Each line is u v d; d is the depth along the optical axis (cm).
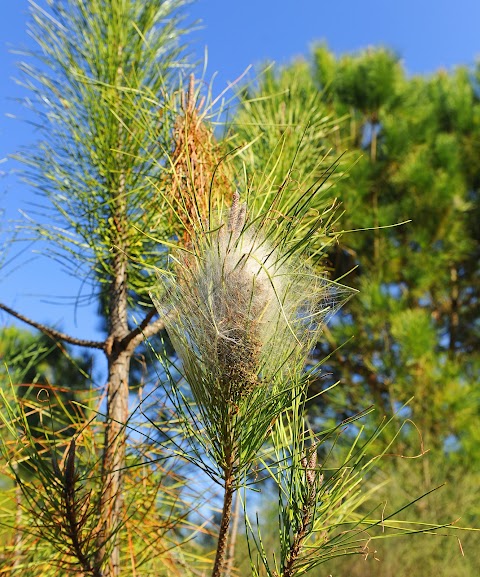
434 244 403
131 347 99
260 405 59
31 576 83
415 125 403
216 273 58
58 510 65
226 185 87
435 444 314
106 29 115
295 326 60
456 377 346
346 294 62
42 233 105
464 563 249
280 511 64
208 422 61
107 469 84
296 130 111
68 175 109
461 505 265
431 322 379
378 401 325
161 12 117
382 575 235
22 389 121
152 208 103
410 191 387
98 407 95
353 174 338
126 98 103
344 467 64
